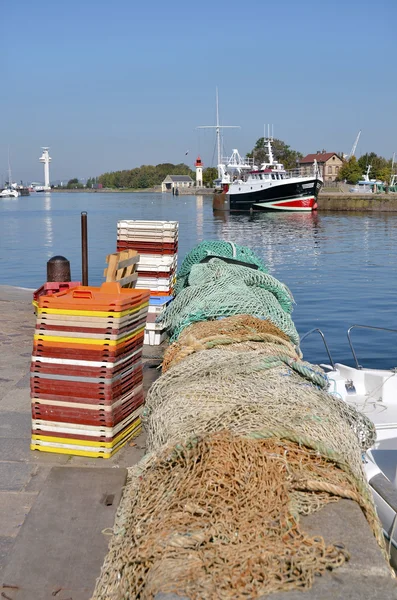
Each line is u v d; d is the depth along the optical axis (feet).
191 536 7.77
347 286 81.82
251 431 9.85
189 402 11.67
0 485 14.94
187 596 6.80
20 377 23.04
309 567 7.08
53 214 270.26
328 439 10.11
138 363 17.67
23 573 11.62
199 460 9.40
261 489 8.46
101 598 8.65
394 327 56.49
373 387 22.80
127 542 8.73
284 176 257.14
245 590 6.83
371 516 8.89
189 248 125.18
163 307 28.63
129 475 10.39
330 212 255.50
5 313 34.12
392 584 6.95
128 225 30.37
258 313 19.13
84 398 16.11
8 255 118.11
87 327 15.90
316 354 46.50
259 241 145.89
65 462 16.10
